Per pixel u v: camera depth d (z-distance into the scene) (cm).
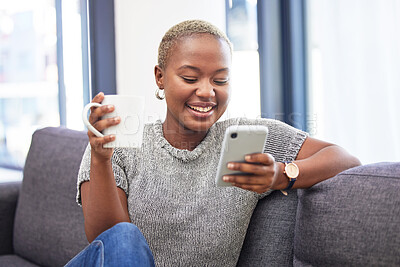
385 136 207
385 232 89
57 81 284
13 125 301
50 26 283
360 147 215
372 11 206
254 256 118
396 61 202
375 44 206
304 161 107
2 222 183
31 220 170
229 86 107
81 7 282
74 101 283
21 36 292
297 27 234
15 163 301
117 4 285
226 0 254
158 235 111
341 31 215
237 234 113
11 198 186
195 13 265
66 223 159
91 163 98
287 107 237
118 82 288
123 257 87
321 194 102
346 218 95
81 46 283
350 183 98
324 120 224
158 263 112
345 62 215
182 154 113
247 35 248
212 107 106
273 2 232
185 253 110
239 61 250
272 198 122
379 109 208
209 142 115
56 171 168
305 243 102
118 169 113
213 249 110
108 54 284
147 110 277
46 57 286
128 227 93
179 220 110
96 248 92
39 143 181
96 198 99
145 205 110
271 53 233
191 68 102
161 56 109
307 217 103
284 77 237
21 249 173
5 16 295
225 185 93
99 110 86
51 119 287
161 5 273
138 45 280
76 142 169
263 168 88
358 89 213
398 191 91
